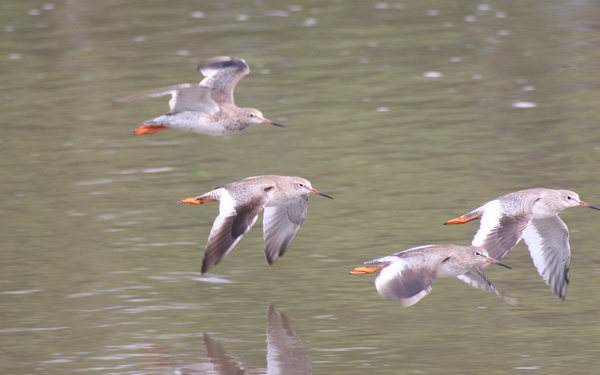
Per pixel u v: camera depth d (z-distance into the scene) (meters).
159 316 15.46
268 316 15.39
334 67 30.83
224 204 13.27
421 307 15.69
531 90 27.84
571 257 17.36
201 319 15.32
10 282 16.88
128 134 25.77
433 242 18.08
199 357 14.02
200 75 30.08
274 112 26.97
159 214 20.20
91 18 37.31
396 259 12.49
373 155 23.42
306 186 14.38
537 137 24.11
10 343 14.63
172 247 18.41
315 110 27.05
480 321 15.08
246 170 22.72
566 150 23.12
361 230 18.86
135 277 17.03
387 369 13.51
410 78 29.52
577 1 37.66
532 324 14.89
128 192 21.52
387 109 26.86
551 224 14.40
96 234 19.12
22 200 21.19
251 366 13.76
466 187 21.00
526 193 14.13
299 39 33.97
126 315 15.54
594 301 15.64
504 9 37.16
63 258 17.92
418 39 33.59
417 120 25.83
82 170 23.11
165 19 36.88
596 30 33.66
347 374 13.43
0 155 24.28
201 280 16.89
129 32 35.38
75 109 27.78
